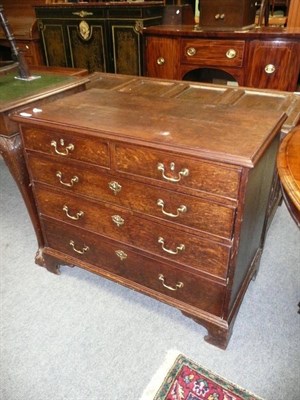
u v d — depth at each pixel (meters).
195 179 0.96
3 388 1.16
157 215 1.11
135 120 1.12
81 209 1.31
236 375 1.18
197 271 1.14
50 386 1.16
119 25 2.36
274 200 1.74
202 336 1.32
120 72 2.55
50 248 1.57
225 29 1.98
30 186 1.42
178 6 2.40
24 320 1.40
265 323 1.36
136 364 1.22
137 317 1.40
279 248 1.77
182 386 1.15
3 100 1.29
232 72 2.03
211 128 1.05
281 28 2.01
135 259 1.29
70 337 1.33
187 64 2.15
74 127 1.09
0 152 1.36
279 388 1.14
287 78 1.91
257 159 0.88
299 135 1.02
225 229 1.00
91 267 1.47
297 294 1.49
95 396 1.13
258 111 1.19
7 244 1.85
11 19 3.12
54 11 2.60
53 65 2.87
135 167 1.06
